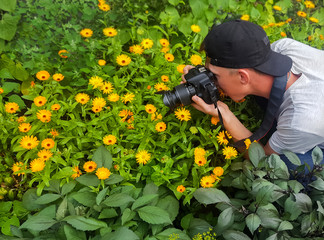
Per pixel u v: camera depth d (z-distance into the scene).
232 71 2.00
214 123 2.37
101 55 3.02
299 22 3.58
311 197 2.16
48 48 2.89
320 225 1.95
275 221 1.97
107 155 2.27
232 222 2.05
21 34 2.95
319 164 2.14
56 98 2.74
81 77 2.87
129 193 2.25
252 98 2.79
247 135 2.32
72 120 2.40
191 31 3.11
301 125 1.99
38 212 2.20
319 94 1.96
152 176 2.29
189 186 2.36
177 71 2.71
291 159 2.13
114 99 2.45
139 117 2.45
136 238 1.90
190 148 2.40
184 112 2.32
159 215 2.07
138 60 2.71
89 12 2.98
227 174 2.40
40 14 2.91
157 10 3.15
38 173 2.23
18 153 2.36
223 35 1.92
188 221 2.29
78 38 2.78
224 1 3.21
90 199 2.13
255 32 1.91
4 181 2.47
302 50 2.16
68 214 2.08
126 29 3.04
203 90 2.11
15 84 2.71
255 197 2.09
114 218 2.17
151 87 2.67
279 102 2.08
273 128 2.54
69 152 2.28
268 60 1.98
